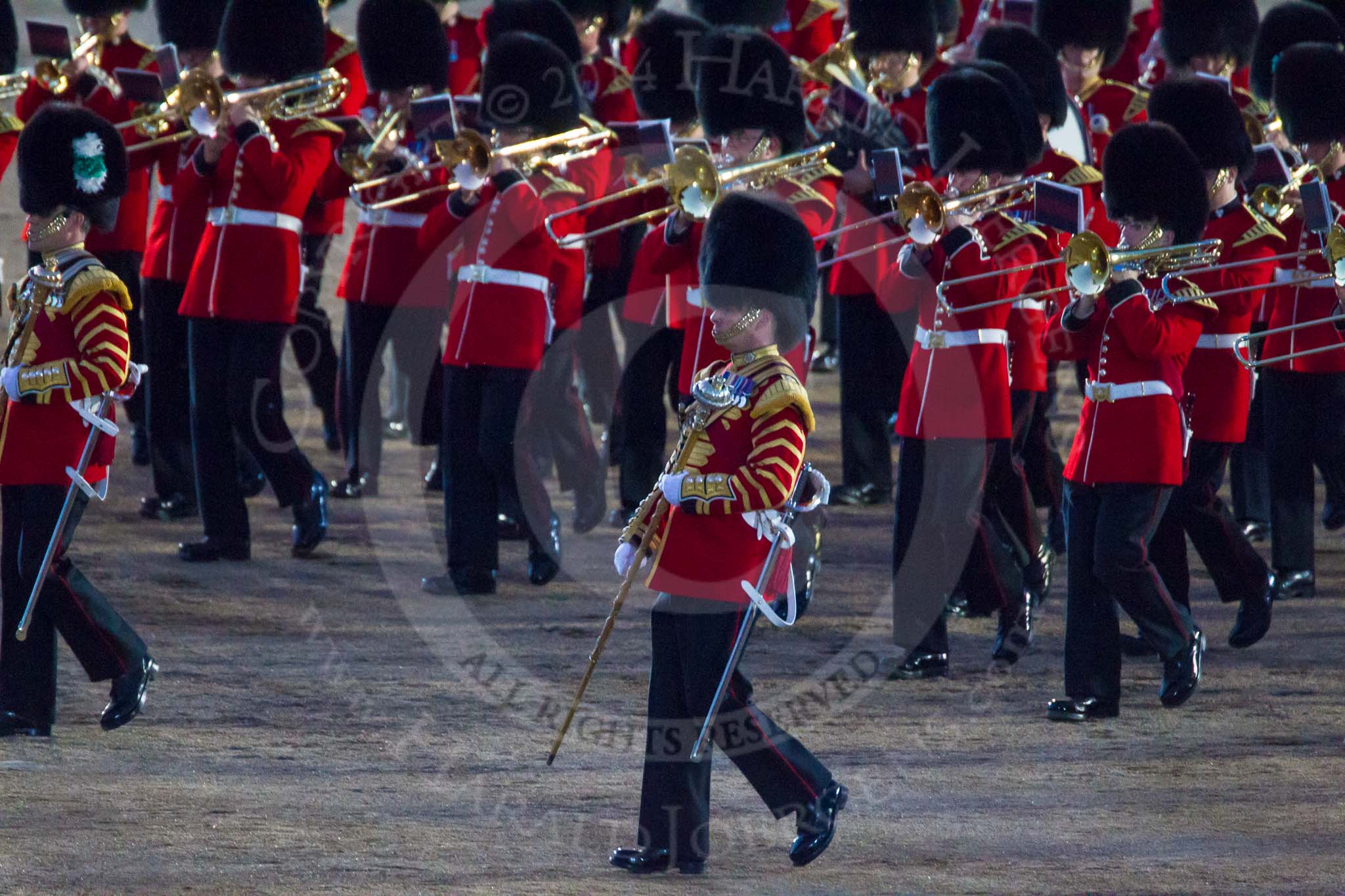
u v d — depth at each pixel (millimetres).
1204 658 31172
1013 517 31688
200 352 35469
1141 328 27172
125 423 46844
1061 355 29000
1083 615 28172
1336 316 29234
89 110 27016
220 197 35344
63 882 21328
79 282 26125
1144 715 28312
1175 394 27938
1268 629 31766
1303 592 34562
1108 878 21797
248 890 21203
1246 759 26219
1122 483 27594
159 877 21562
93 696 28578
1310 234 33656
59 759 25703
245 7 36812
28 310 26359
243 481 40781
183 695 28562
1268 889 21422
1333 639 32094
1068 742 27062
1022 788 25109
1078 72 41344
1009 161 31688
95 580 34375
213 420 35531
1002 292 30312
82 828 23109
